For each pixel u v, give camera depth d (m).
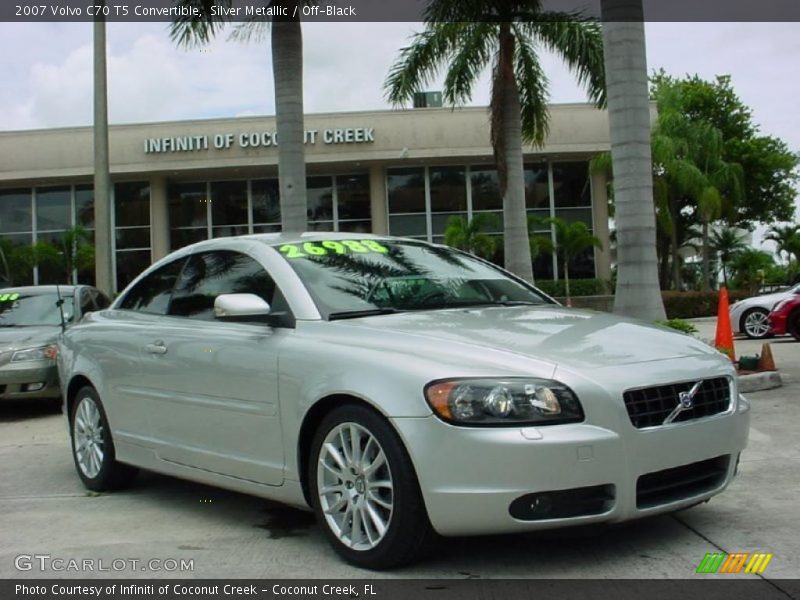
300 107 12.31
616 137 9.61
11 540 4.67
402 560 3.79
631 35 9.54
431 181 29.98
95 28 16.17
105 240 16.12
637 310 9.53
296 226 12.23
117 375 5.53
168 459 5.10
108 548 4.46
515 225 15.79
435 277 5.13
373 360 3.89
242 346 4.57
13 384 9.35
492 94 15.99
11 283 28.23
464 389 3.58
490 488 3.49
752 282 36.25
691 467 3.90
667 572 3.78
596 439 3.53
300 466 4.21
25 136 29.30
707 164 31.06
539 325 4.32
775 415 7.67
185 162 28.66
